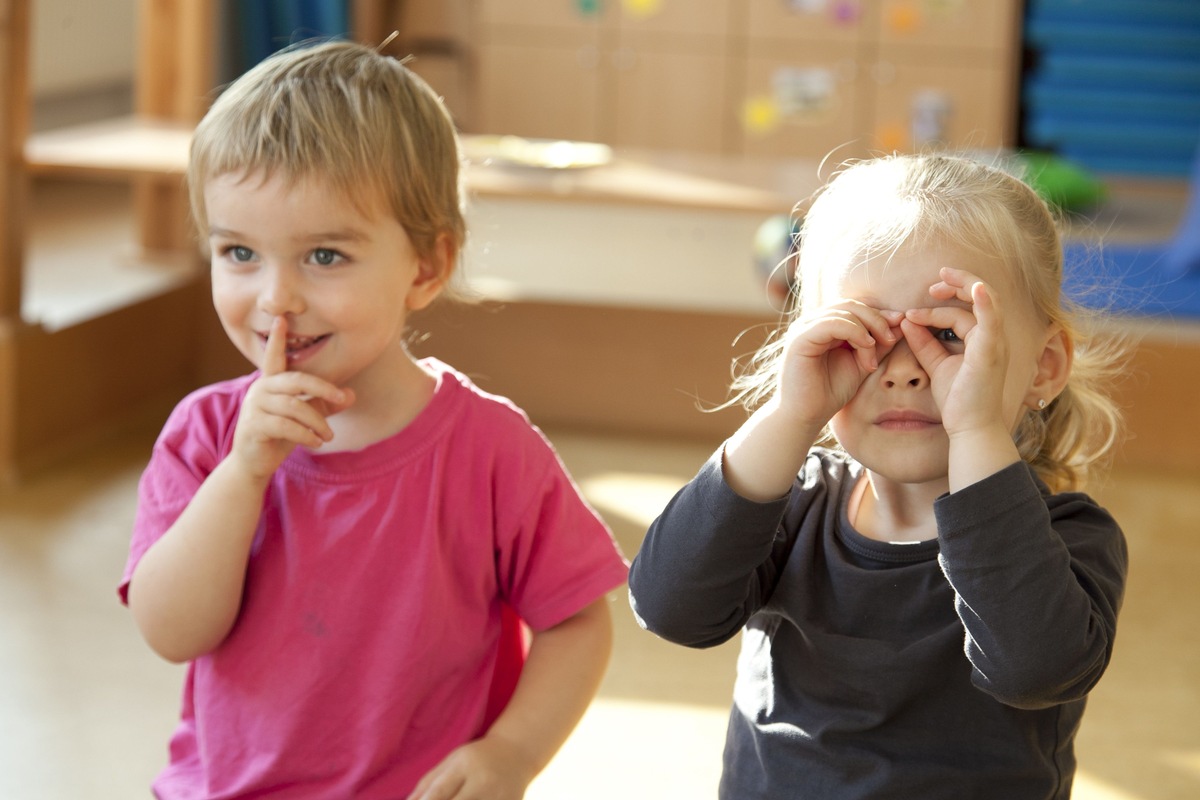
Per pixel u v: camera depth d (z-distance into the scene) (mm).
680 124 4520
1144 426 2730
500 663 1069
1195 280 2816
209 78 3035
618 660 1849
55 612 1901
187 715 1045
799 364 839
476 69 4527
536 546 1021
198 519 944
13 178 2369
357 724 964
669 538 869
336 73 958
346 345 937
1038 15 4359
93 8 4562
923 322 833
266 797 967
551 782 1559
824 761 885
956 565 796
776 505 847
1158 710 1764
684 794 1547
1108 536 893
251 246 928
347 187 917
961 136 4395
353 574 967
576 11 4473
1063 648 789
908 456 852
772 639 935
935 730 876
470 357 2947
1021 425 994
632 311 2898
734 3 4430
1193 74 4246
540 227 2879
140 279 2955
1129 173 4293
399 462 980
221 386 1042
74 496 2346
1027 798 878
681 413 2916
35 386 2445
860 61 4406
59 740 1590
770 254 2793
